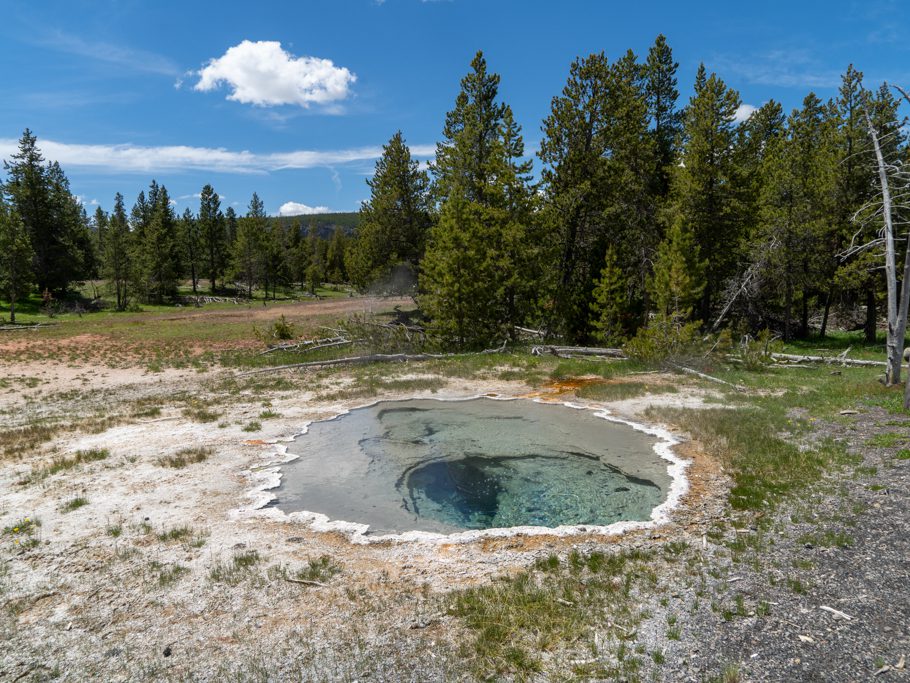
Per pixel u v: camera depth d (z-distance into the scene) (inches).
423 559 267.1
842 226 1053.8
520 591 230.8
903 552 245.9
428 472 403.2
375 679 179.8
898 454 366.9
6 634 207.0
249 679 180.5
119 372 882.1
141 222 3051.2
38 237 2162.9
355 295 2765.7
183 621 214.8
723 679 172.4
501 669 182.7
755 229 1187.9
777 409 520.1
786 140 1317.7
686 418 512.1
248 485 369.4
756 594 221.8
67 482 369.1
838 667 175.8
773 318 1362.0
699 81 1181.1
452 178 1243.2
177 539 286.7
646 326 1010.1
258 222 2748.5
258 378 802.8
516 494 359.9
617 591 229.6
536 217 1047.0
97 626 211.9
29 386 766.5
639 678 175.8
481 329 1037.2
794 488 331.9
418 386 708.0
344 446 465.1
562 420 544.4
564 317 1103.0
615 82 1069.8
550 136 1099.3
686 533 285.7
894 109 962.7
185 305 2502.5
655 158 1385.3
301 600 229.1
